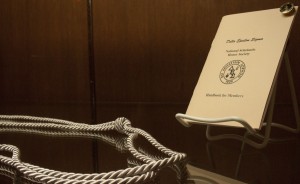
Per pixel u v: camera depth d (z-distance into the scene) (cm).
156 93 116
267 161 61
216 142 74
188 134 81
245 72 67
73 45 125
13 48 133
